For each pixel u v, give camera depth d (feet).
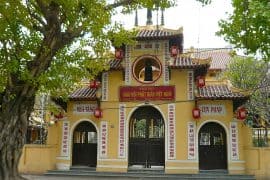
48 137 80.74
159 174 73.61
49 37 48.91
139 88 78.54
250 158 73.72
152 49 79.41
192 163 74.43
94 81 78.79
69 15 46.44
